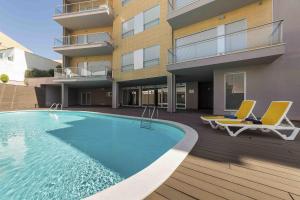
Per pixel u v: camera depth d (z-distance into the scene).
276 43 7.88
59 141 6.44
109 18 18.61
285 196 2.08
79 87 24.14
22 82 23.12
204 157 3.37
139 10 15.89
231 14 10.18
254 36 8.41
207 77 14.24
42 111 15.95
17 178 3.50
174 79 13.03
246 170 2.79
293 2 8.18
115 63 18.06
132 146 5.77
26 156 4.80
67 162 4.36
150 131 8.11
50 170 3.87
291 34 8.16
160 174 2.52
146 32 15.19
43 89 21.66
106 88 24.38
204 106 16.97
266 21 8.88
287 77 8.23
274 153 3.61
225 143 4.37
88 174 3.68
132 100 20.95
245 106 6.62
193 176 2.57
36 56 27.80
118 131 8.13
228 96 10.03
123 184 2.23
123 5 17.58
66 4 19.83
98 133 7.77
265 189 2.23
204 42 9.98
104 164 4.21
